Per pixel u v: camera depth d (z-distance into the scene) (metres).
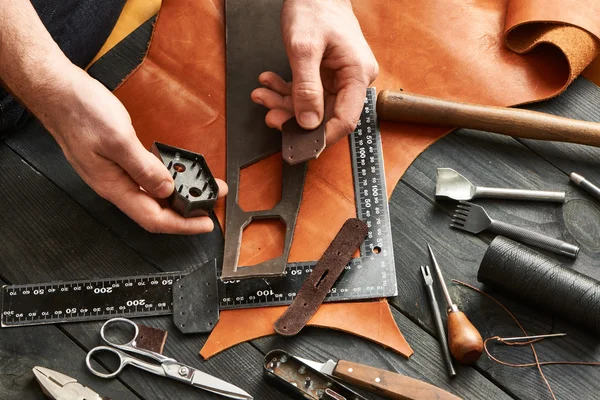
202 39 0.91
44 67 0.75
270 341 0.79
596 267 0.81
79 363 0.78
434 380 0.77
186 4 0.92
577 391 0.77
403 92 0.86
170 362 0.77
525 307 0.80
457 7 0.92
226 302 0.80
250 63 0.89
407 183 0.85
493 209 0.84
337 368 0.76
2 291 0.80
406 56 0.90
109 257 0.82
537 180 0.85
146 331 0.79
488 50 0.90
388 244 0.82
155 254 0.82
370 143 0.86
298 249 0.82
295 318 0.79
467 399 0.77
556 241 0.81
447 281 0.81
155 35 0.91
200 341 0.79
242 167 0.85
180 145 0.86
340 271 0.80
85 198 0.84
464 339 0.76
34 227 0.83
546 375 0.77
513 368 0.78
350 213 0.83
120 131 0.75
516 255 0.78
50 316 0.80
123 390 0.77
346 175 0.85
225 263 0.80
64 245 0.82
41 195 0.84
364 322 0.79
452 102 0.85
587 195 0.84
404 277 0.81
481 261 0.79
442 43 0.91
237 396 0.76
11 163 0.86
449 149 0.86
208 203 0.80
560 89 0.87
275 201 0.84
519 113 0.84
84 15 0.90
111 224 0.83
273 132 0.86
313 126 0.81
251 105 0.87
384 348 0.79
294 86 0.80
